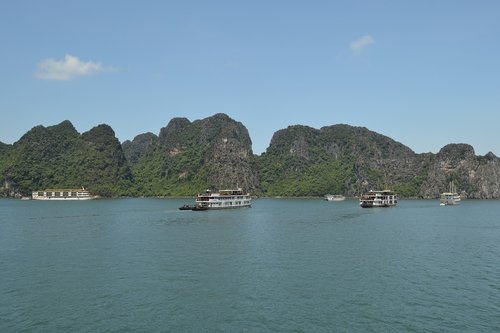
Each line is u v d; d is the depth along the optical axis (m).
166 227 111.94
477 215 159.25
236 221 130.25
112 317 40.84
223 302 44.97
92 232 100.56
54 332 37.44
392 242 84.50
